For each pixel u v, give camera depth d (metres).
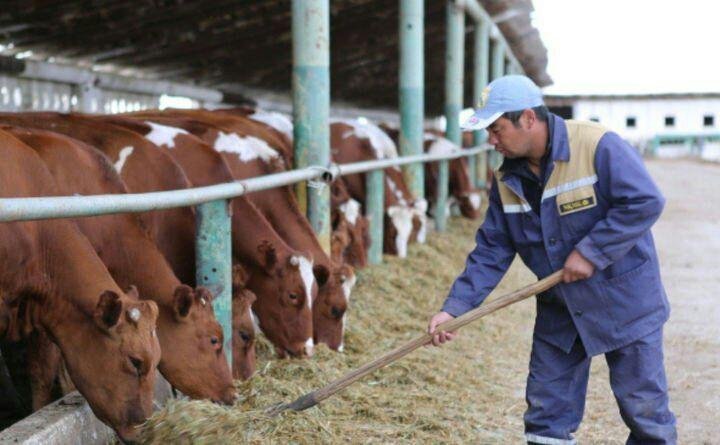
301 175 6.36
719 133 52.62
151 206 4.08
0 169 4.02
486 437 4.75
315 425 4.44
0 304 3.98
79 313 4.04
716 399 5.65
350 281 6.44
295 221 6.58
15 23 11.14
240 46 14.96
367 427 4.69
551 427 3.87
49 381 4.66
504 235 3.91
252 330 5.36
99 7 11.04
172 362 4.42
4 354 4.79
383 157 10.95
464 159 15.16
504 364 6.40
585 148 3.59
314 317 6.32
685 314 8.23
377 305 7.78
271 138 8.22
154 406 4.59
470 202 14.79
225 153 6.97
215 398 4.48
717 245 12.97
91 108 13.23
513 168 3.72
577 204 3.60
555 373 3.85
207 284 4.96
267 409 4.35
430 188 14.02
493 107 3.55
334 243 7.68
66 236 4.12
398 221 10.13
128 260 4.65
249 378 5.19
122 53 13.87
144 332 3.96
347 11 15.02
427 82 26.25
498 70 21.41
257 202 6.50
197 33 13.59
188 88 16.73
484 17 17.36
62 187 4.57
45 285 4.06
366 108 28.47
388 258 9.98
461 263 10.88
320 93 7.27
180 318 4.41
